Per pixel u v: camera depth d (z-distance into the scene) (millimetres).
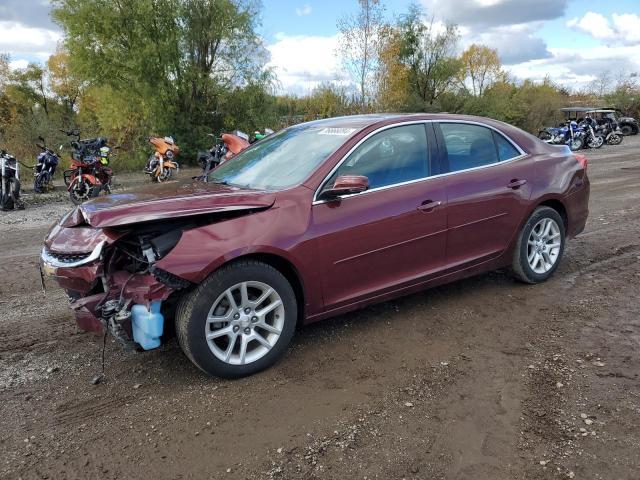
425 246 4098
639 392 3109
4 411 3084
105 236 3182
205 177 4566
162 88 20375
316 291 3611
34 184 13805
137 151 20906
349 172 3811
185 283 3096
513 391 3170
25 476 2525
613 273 5258
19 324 4371
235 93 22828
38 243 7582
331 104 26688
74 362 3688
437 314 4352
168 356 3740
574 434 2742
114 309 3094
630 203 9078
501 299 4652
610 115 26734
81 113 30500
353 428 2850
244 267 3285
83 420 2986
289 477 2488
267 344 3451
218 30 21328
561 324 4098
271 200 3484
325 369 3496
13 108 38344
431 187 4129
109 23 19594
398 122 4172
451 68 34344
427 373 3416
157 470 2561
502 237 4602
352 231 3684
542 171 4875
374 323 4203
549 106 42500
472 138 4578
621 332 3918
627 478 2416
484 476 2461
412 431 2811
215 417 2986
